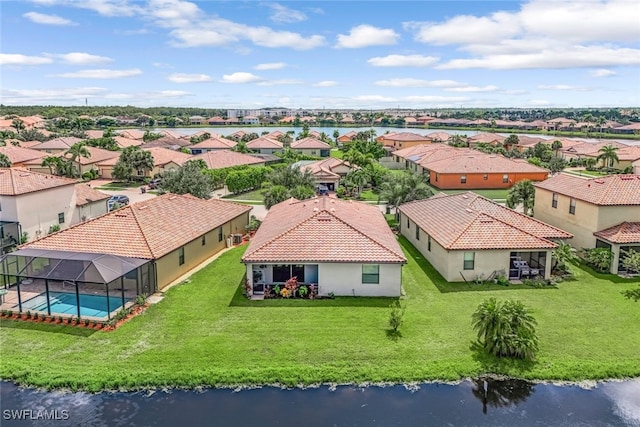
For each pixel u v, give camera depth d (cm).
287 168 5844
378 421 1858
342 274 2947
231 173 7031
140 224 3262
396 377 2100
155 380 2052
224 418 1862
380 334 2462
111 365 2162
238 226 4434
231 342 2373
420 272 3441
